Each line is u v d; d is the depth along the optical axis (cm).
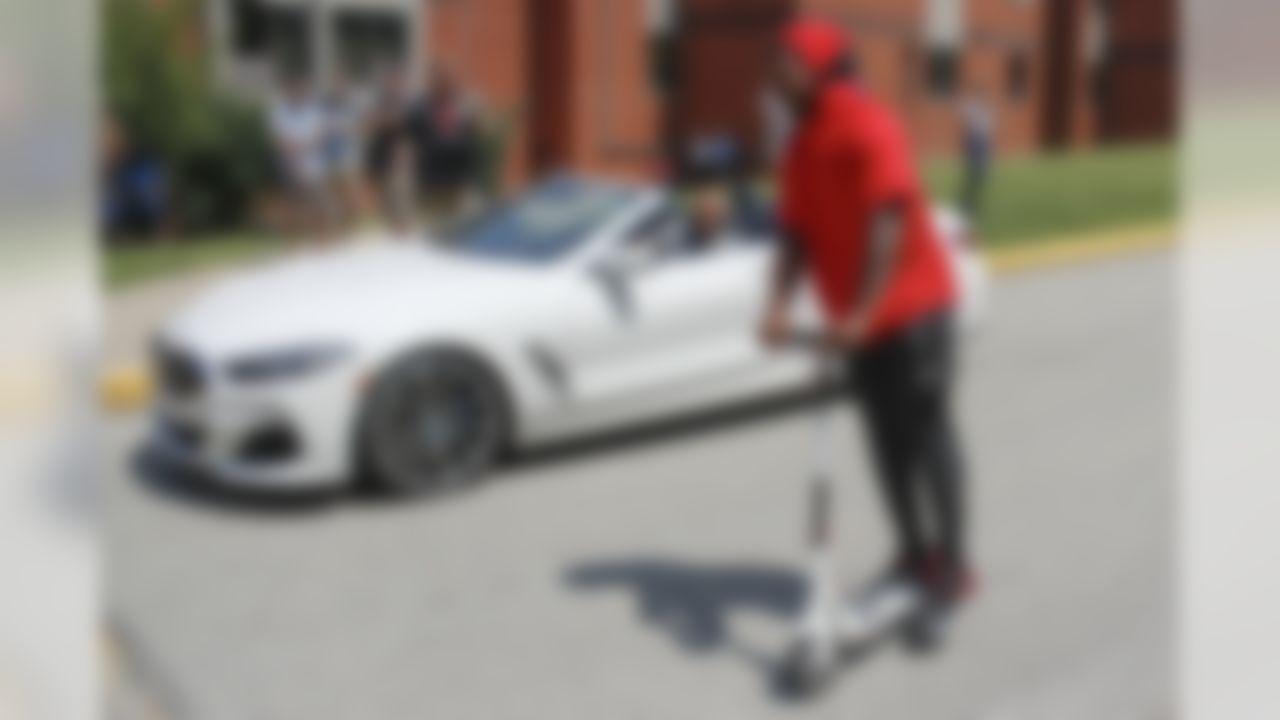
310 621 345
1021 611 349
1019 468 464
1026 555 387
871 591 340
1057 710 296
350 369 420
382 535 407
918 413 311
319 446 420
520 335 450
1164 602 347
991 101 1720
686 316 487
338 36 1236
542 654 327
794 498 440
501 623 345
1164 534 396
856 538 404
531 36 1420
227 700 303
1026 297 846
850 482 457
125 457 491
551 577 375
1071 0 1819
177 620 344
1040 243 1081
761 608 354
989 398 560
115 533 407
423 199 994
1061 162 1580
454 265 485
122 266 892
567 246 488
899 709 298
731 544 400
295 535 408
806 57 294
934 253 306
